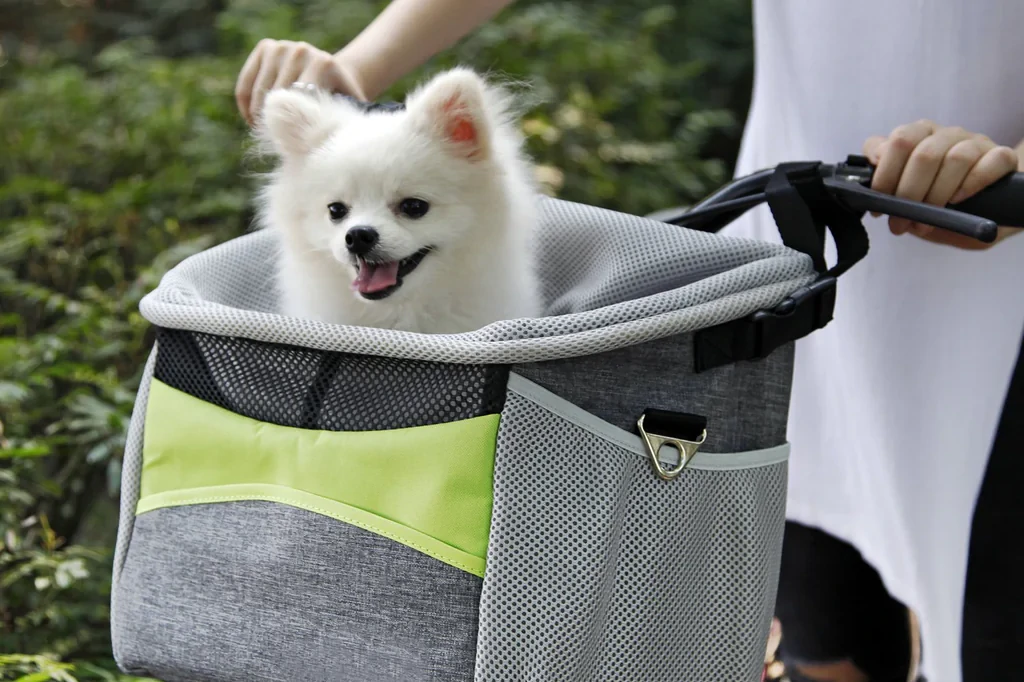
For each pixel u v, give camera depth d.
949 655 1.89
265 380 1.28
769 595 1.29
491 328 1.18
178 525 1.32
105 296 3.05
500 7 1.89
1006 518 1.81
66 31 5.93
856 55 1.86
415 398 1.20
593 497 1.17
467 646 1.15
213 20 5.96
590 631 1.15
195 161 3.91
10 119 4.22
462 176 1.79
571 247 1.70
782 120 2.03
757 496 1.29
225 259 1.71
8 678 1.88
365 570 1.19
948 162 1.36
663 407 1.24
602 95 5.15
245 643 1.25
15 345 2.76
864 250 1.38
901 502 1.90
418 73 4.39
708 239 1.44
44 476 2.64
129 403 2.62
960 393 1.84
